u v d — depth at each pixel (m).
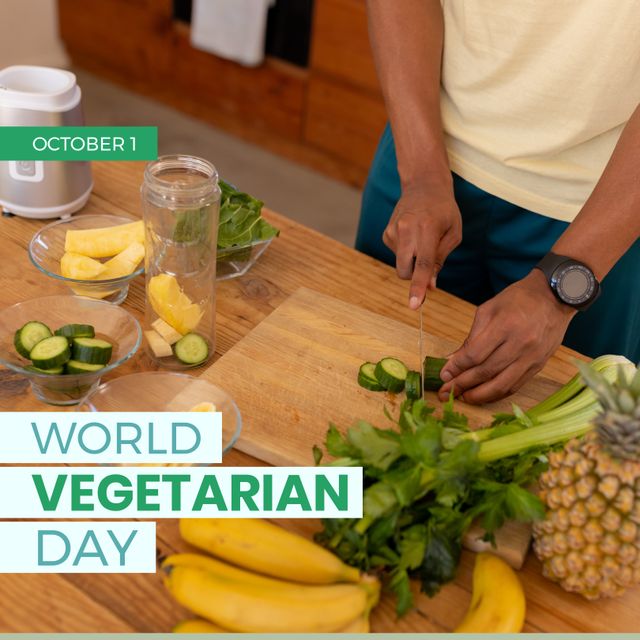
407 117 1.39
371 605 0.85
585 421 0.96
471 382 1.10
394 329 1.23
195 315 1.13
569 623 0.88
